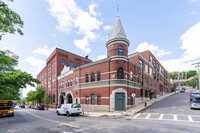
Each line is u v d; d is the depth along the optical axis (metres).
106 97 19.56
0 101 16.75
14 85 15.41
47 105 41.16
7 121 12.38
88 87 22.92
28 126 9.60
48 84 44.12
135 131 7.63
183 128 8.28
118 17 22.31
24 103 101.94
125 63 19.98
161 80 46.75
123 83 19.17
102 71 21.05
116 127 8.75
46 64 47.47
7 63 13.22
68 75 30.95
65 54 39.56
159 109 17.88
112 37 20.92
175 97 33.88
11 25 9.14
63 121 11.71
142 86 28.22
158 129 8.07
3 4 8.30
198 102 16.12
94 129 8.24
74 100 26.39
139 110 17.64
